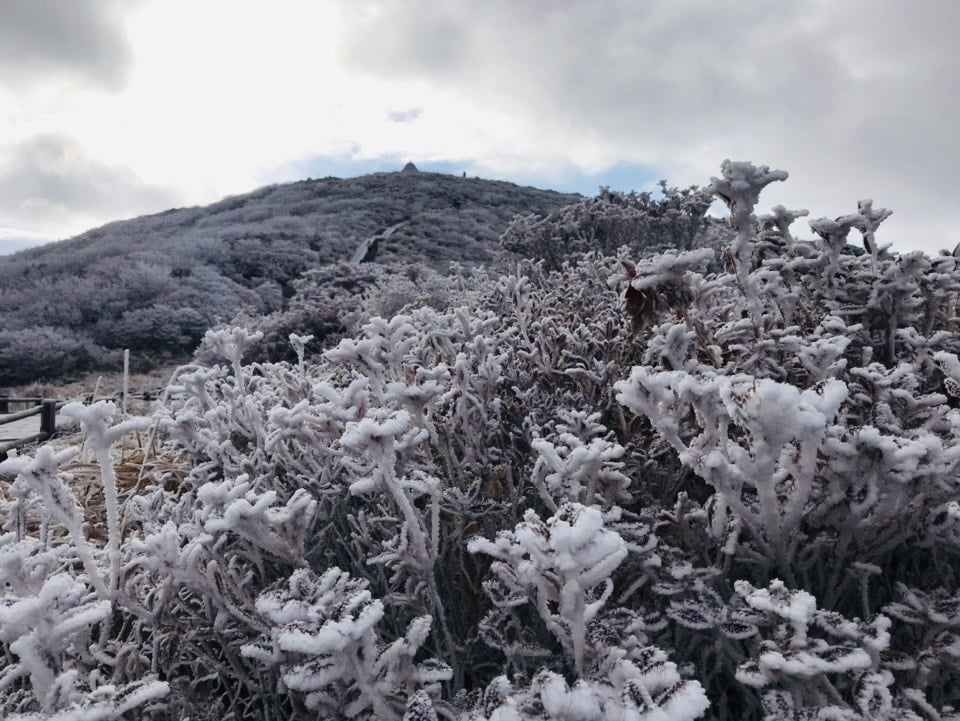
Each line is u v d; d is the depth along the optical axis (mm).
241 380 2508
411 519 1354
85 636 1417
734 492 1263
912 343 1856
